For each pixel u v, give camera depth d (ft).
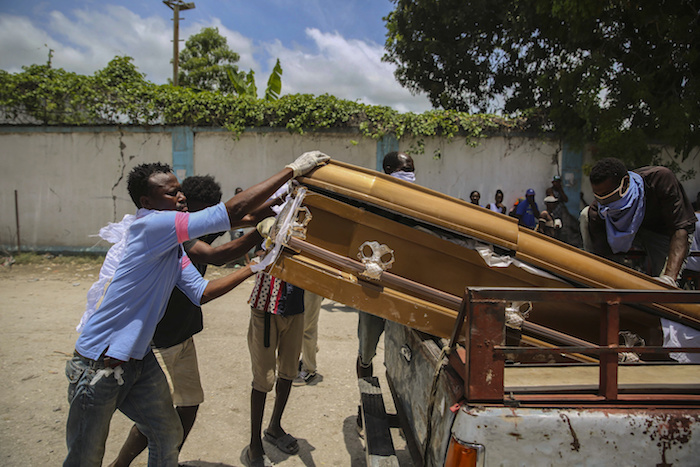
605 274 6.39
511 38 37.58
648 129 29.17
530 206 29.76
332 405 11.84
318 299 12.84
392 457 6.62
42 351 14.64
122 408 6.70
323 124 30.71
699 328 6.63
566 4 28.19
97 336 6.08
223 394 12.14
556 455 4.45
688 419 4.56
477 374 4.58
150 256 6.08
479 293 4.57
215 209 6.02
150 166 6.66
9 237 33.22
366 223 6.40
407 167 9.98
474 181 31.35
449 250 6.34
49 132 32.50
